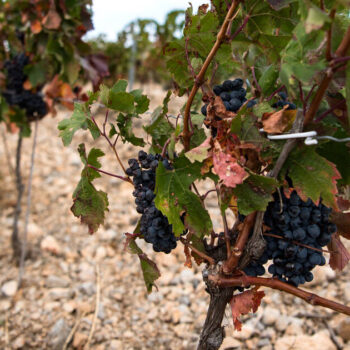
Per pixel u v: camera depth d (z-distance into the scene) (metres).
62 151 2.38
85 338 1.13
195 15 0.53
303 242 0.53
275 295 1.26
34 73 1.25
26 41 1.26
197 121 0.60
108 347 1.13
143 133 1.61
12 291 1.33
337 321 1.14
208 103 0.53
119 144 2.41
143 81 3.44
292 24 0.50
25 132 1.37
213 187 1.95
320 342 1.03
